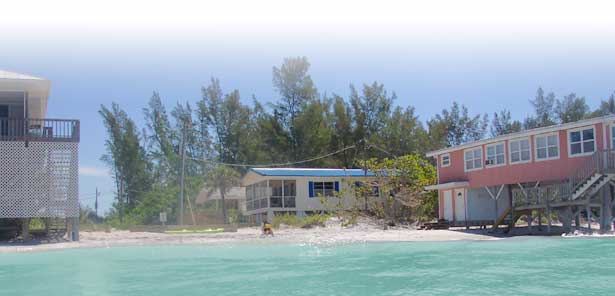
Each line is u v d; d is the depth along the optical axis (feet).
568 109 263.08
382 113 228.02
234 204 207.92
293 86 219.00
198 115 224.94
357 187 133.39
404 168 128.26
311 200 154.30
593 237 81.71
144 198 206.49
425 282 44.45
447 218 126.93
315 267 54.75
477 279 45.14
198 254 68.80
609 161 89.86
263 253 69.31
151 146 224.53
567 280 43.83
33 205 87.92
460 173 123.54
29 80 88.69
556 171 100.83
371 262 57.88
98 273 51.93
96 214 213.25
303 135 213.25
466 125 268.62
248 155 218.79
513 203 106.32
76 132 90.27
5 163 87.45
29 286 44.93
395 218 124.36
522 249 67.15
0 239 90.33
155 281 47.06
